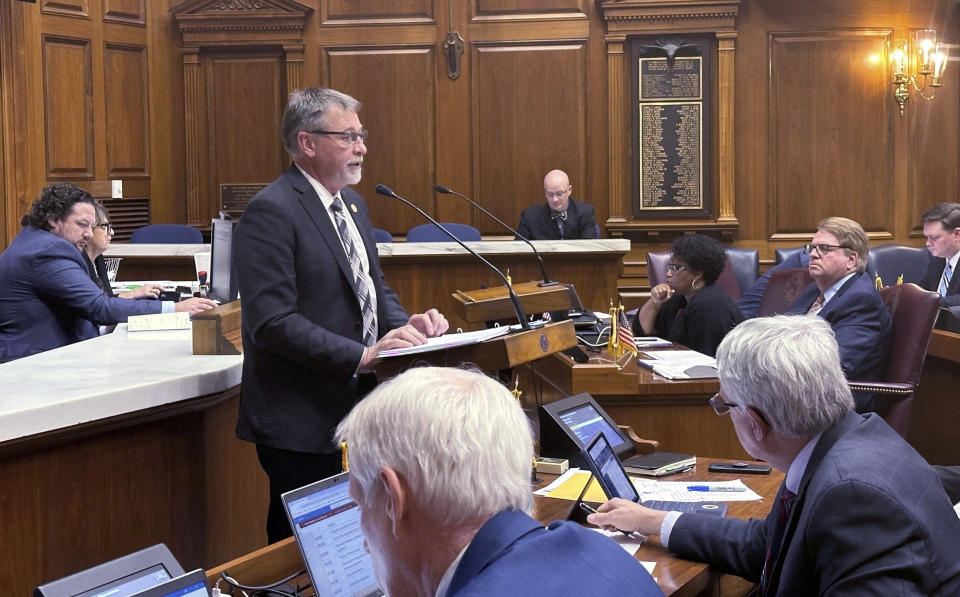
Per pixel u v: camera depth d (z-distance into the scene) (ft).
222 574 5.79
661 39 26.86
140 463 8.63
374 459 3.84
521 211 27.53
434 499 3.78
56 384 8.34
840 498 5.51
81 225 13.70
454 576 3.81
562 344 8.07
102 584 4.73
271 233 8.41
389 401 3.89
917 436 15.60
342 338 8.17
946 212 18.86
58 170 25.96
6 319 13.04
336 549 5.63
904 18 27.09
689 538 6.80
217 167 28.19
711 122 27.04
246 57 28.02
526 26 27.32
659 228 27.20
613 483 7.58
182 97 28.14
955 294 18.78
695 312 14.65
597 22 27.17
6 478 7.55
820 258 13.48
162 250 21.66
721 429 11.80
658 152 27.12
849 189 27.32
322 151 8.70
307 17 27.71
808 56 27.12
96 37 26.76
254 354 8.55
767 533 6.53
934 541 5.41
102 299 13.10
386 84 27.68
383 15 27.63
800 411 5.86
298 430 8.45
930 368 15.24
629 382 11.56
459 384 3.97
